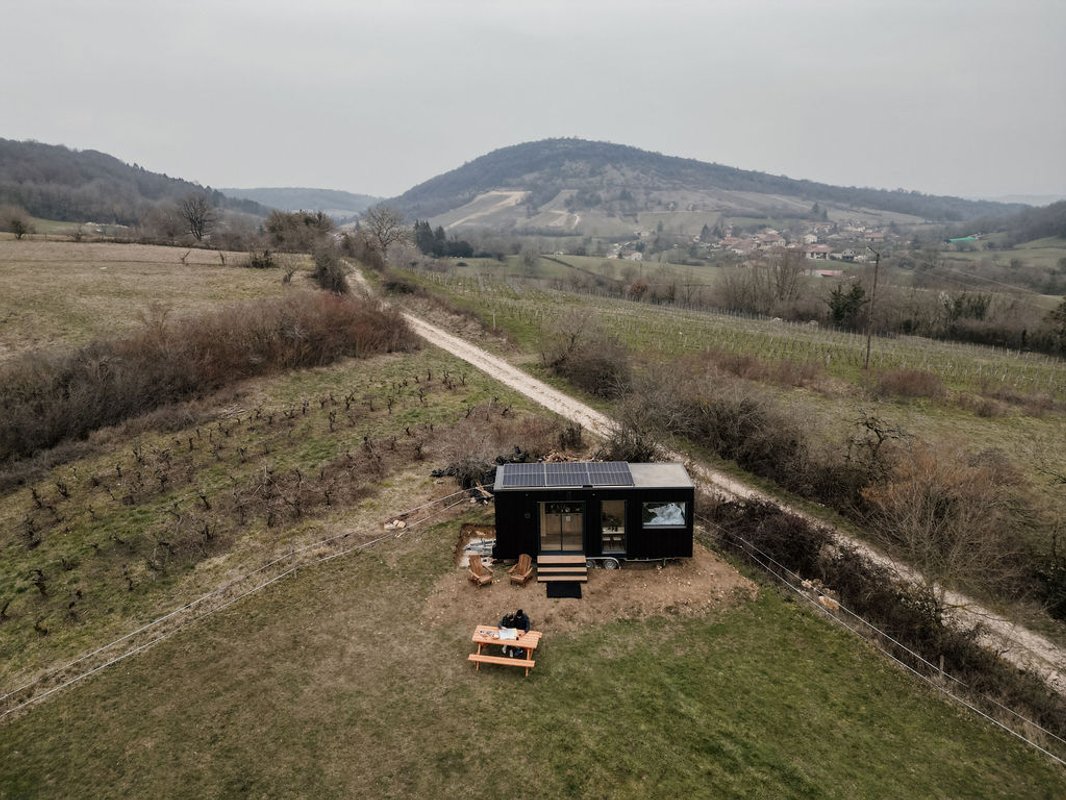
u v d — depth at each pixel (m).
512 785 16.05
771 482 34.62
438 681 19.52
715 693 19.45
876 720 18.97
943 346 71.25
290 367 47.72
